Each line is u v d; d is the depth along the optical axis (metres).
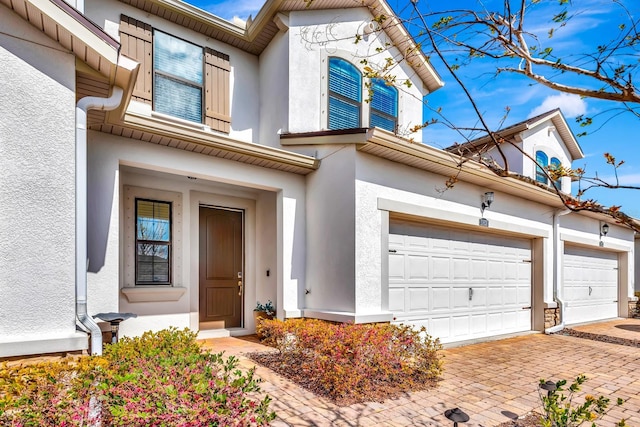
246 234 7.98
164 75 7.15
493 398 4.64
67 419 2.29
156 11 7.11
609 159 2.58
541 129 11.26
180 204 7.02
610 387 5.27
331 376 4.50
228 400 2.58
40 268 3.38
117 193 5.28
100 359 3.10
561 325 9.92
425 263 7.64
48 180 3.47
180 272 6.92
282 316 6.82
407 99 8.75
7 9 3.38
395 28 8.14
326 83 7.61
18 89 3.39
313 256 7.02
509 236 9.45
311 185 7.17
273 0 7.29
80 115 3.97
